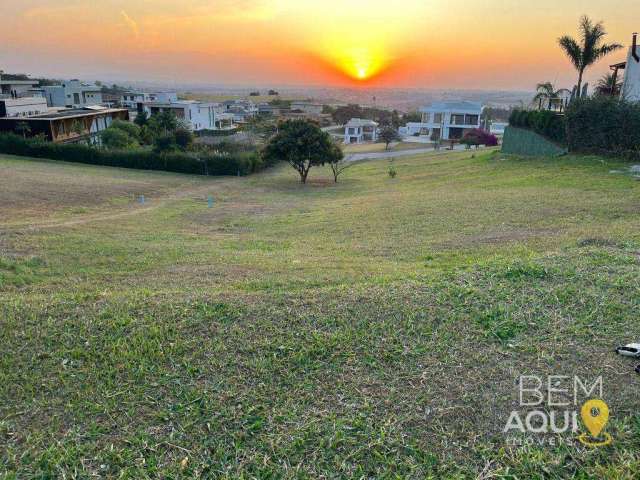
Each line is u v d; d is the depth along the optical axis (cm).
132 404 291
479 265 538
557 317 381
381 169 2800
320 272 680
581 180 1400
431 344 350
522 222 942
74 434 267
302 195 2016
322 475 233
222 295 468
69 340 371
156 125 3938
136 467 242
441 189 1695
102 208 1628
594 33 2030
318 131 2417
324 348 348
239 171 2800
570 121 1880
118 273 763
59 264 824
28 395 303
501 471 231
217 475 235
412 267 672
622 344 333
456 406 279
